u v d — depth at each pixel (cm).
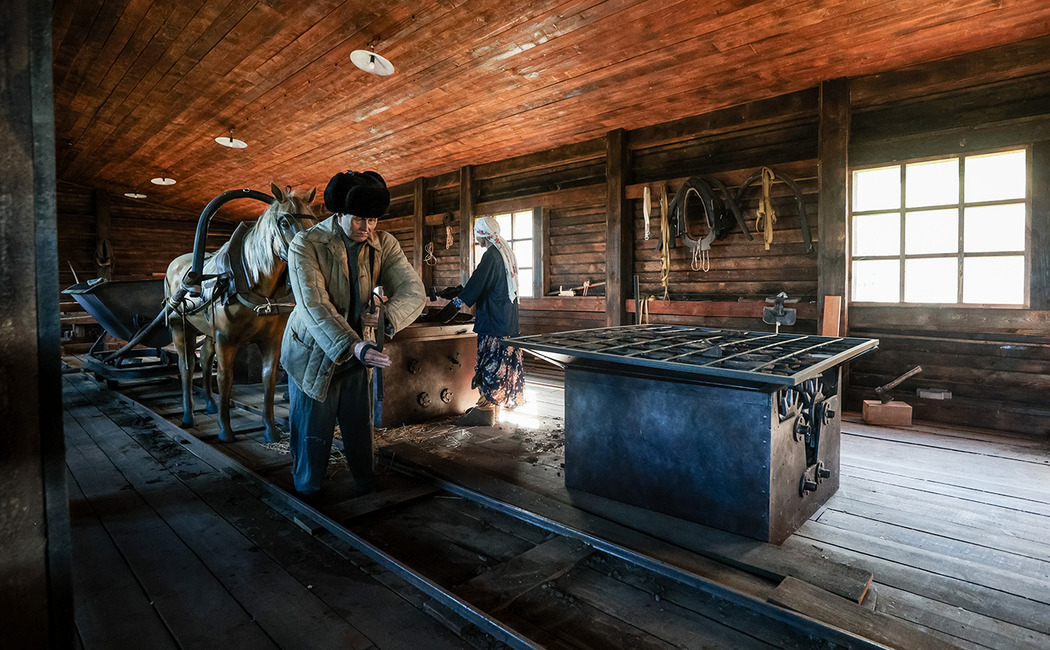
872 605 186
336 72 529
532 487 294
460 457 348
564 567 210
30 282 103
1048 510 265
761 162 530
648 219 583
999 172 420
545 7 401
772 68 449
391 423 424
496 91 545
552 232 721
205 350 443
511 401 433
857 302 481
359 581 204
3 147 98
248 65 529
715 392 231
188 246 1309
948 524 250
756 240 535
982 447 368
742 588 187
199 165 918
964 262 435
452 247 862
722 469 232
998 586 198
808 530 244
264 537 242
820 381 270
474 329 430
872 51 412
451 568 217
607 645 167
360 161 816
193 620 179
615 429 270
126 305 530
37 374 104
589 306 664
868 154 465
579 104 553
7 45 98
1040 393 407
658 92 509
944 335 442
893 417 426
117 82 603
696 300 581
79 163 980
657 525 238
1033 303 405
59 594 109
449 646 166
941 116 434
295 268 254
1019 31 378
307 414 273
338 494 285
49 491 106
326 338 241
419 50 474
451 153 738
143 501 283
